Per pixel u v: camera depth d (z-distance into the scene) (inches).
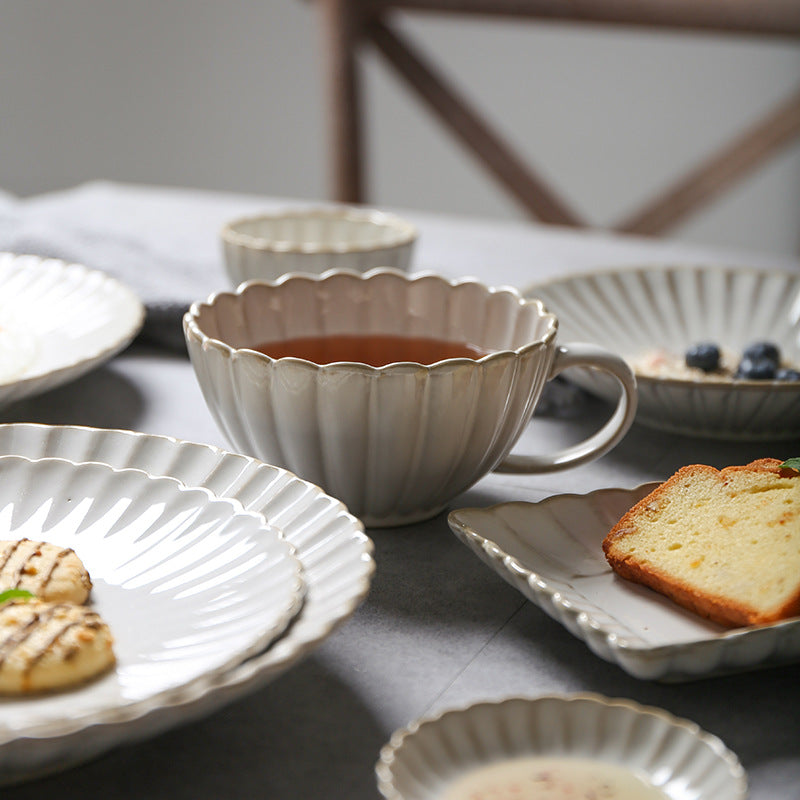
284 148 99.9
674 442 31.7
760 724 24.4
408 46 65.0
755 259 43.2
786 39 60.5
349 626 26.1
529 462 28.7
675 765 22.6
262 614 24.1
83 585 25.0
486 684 25.0
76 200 46.7
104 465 26.8
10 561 25.0
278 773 23.5
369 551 24.7
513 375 27.1
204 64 95.6
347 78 65.1
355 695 24.7
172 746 23.9
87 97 93.5
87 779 23.4
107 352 31.3
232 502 26.1
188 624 24.5
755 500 26.4
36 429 27.7
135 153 97.2
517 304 29.4
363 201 68.2
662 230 65.7
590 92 102.2
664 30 62.4
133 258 37.5
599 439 28.8
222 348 27.1
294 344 29.5
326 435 26.9
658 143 103.3
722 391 29.9
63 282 34.9
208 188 100.5
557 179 105.7
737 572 25.6
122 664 24.0
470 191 104.5
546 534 27.0
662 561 26.2
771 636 24.1
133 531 26.1
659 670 24.1
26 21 89.1
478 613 26.5
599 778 22.6
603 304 35.2
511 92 102.7
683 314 35.6
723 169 64.4
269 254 34.4
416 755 22.6
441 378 26.5
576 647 25.7
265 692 24.8
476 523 26.6
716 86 100.8
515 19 64.1
